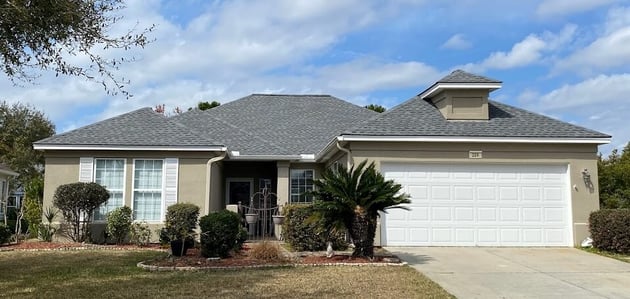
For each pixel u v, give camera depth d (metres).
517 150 15.38
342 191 12.02
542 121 16.30
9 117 40.91
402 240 15.02
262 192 19.84
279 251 12.71
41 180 19.95
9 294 8.55
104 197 15.98
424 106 17.27
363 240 12.27
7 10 7.10
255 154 19.36
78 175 16.83
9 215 27.62
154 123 18.25
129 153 17.03
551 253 13.78
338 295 8.53
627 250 13.52
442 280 10.08
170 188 17.00
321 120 23.34
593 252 14.00
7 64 8.21
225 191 21.28
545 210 15.26
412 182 15.21
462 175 15.30
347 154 15.85
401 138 15.08
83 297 8.32
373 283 9.56
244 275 10.34
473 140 15.13
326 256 12.80
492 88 16.28
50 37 7.92
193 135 17.64
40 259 12.66
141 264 11.54
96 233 16.56
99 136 17.17
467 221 15.13
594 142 15.23
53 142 16.67
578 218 15.13
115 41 8.42
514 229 15.15
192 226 15.21
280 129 22.45
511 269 11.37
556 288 9.42
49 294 8.55
